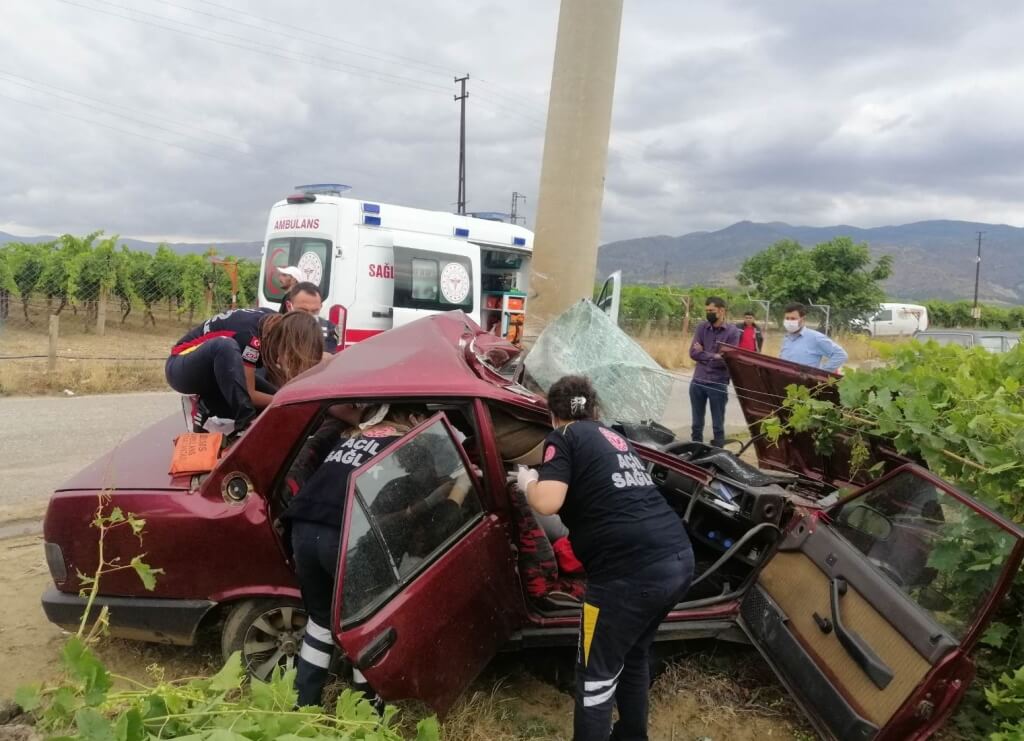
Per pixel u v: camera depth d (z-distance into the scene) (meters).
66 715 1.83
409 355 3.32
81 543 3.06
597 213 5.92
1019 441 3.17
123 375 10.68
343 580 2.48
